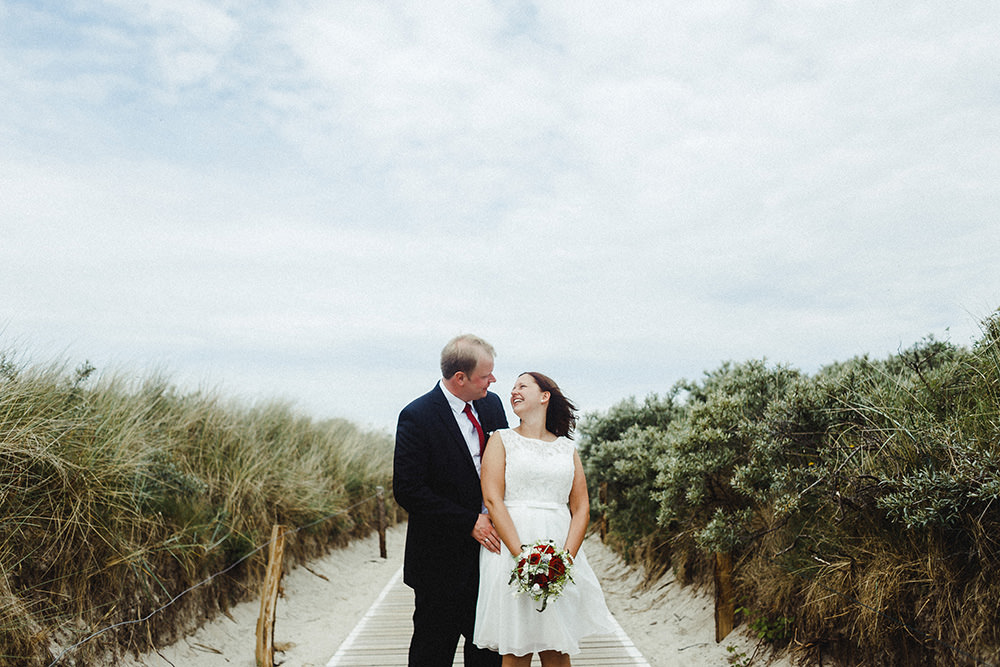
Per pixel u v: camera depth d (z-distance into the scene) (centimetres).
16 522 498
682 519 746
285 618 827
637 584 908
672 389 1291
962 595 381
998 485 363
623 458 1112
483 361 399
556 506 390
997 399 445
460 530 394
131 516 588
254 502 837
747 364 725
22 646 457
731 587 604
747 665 539
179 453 791
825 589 465
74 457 564
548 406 419
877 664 431
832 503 485
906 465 444
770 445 576
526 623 370
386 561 1280
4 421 530
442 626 400
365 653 654
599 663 590
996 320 489
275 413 1223
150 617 586
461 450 404
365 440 1678
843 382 572
